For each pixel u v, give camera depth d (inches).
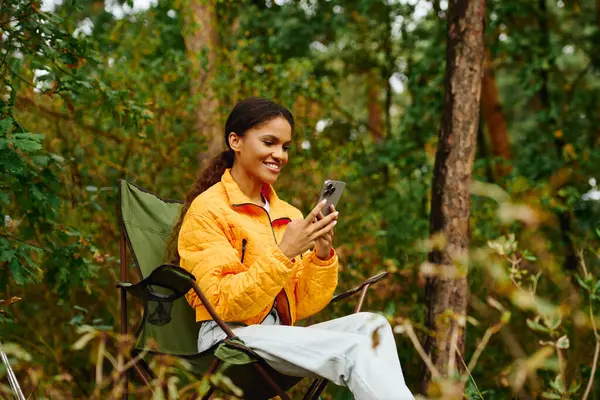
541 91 256.8
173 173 200.4
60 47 134.7
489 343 164.4
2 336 132.2
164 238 127.2
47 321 183.6
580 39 279.3
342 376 100.0
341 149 220.8
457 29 154.0
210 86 204.5
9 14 128.1
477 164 229.1
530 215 75.5
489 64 267.9
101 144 185.5
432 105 238.4
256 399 110.3
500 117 295.6
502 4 249.0
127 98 149.7
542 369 124.7
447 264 148.1
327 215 108.0
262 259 104.8
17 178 137.4
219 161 121.6
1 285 138.6
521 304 81.6
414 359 177.0
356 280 187.9
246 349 99.0
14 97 131.5
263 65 223.6
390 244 199.6
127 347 89.2
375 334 84.9
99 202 191.9
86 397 159.8
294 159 211.8
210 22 225.0
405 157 231.6
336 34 291.7
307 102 219.0
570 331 137.9
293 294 118.3
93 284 175.8
